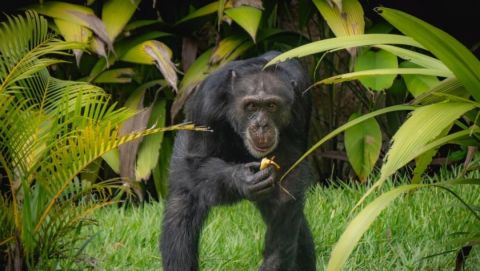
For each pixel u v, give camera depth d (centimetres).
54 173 843
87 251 1064
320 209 1226
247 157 1059
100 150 827
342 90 1666
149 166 1410
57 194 853
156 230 1159
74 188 917
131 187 1404
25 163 842
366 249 1073
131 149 1404
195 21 1501
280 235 912
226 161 1055
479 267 973
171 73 1385
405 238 1102
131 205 1424
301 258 985
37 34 923
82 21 1397
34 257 863
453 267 988
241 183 898
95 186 908
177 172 1016
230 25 1400
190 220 995
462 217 1145
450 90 750
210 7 1466
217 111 1030
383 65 1364
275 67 1042
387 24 1521
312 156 1606
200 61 1464
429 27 654
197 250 1006
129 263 1052
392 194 662
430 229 1122
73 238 914
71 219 880
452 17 1602
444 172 1423
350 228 637
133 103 1450
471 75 680
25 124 836
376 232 1099
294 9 1736
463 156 1442
